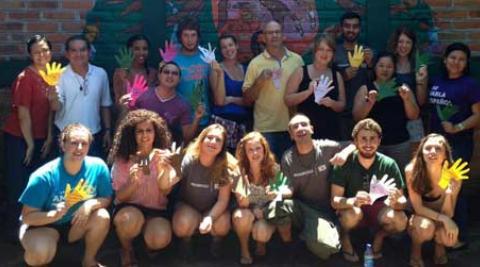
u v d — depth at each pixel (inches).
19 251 210.8
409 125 222.1
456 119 216.4
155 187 196.4
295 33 247.4
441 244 195.8
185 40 225.0
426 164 191.2
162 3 243.8
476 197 246.8
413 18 247.3
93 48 245.8
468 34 248.4
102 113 223.9
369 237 212.5
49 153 216.2
